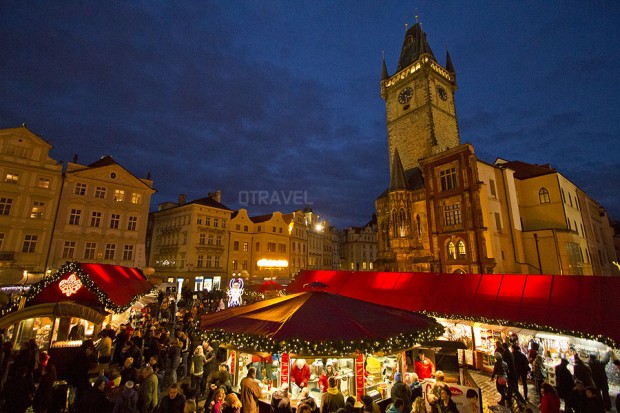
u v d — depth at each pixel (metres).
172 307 27.02
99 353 13.38
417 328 8.88
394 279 19.94
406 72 50.03
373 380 10.59
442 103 48.19
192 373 12.38
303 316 8.45
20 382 8.90
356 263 85.88
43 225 33.97
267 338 7.62
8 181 32.28
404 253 35.16
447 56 53.09
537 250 33.31
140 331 16.53
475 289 16.58
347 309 9.07
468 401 8.64
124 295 15.78
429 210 34.56
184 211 53.12
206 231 52.00
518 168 40.97
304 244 70.12
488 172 33.31
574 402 9.39
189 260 49.41
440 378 8.80
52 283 14.12
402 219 35.84
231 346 8.48
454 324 17.30
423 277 18.98
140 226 41.41
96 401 8.12
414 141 46.78
